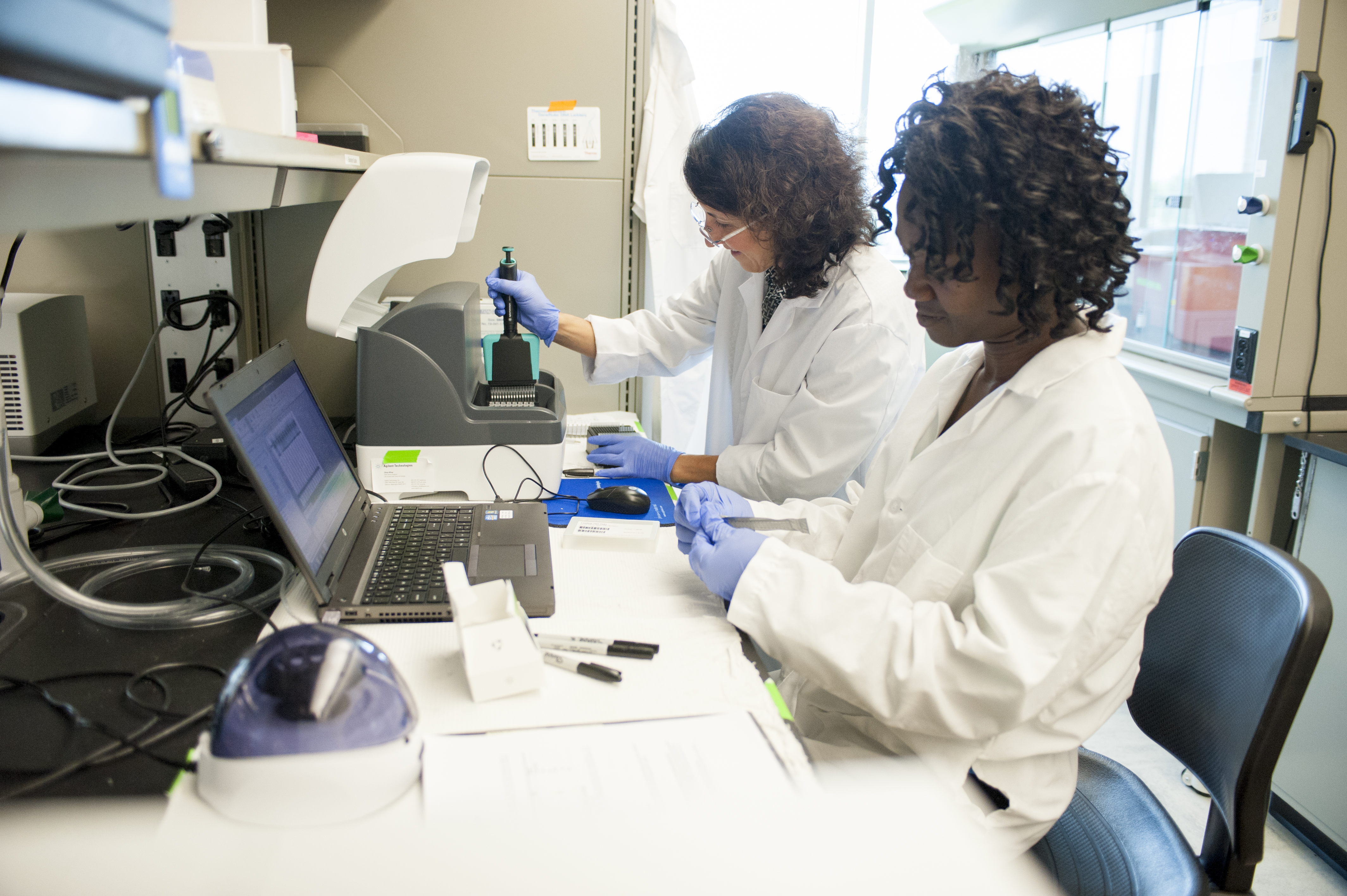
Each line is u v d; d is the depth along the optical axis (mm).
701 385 2412
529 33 1942
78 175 571
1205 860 1052
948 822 613
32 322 1474
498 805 656
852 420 1519
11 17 321
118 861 563
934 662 892
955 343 1017
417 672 874
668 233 2131
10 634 909
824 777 716
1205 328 2221
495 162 2004
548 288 2105
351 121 1943
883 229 1076
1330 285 1821
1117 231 906
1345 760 1680
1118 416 900
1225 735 991
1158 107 2355
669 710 828
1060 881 1025
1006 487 952
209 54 1058
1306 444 1786
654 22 1989
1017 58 3037
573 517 1352
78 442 1604
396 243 1309
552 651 912
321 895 535
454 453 1397
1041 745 967
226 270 1737
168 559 1092
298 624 953
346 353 1997
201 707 786
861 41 2887
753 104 1414
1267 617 980
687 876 544
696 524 1181
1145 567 875
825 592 965
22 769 685
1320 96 1699
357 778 617
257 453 917
